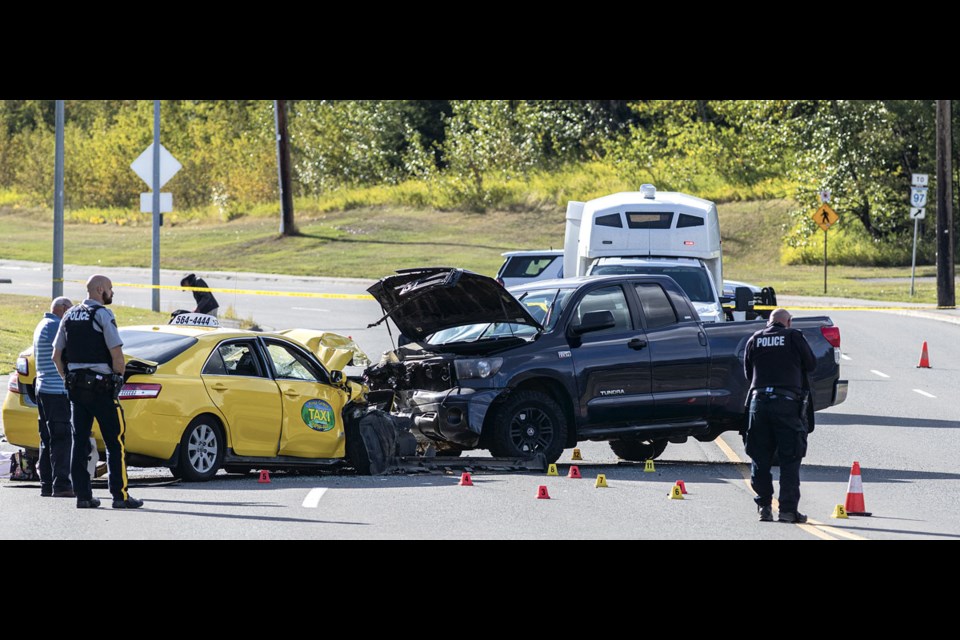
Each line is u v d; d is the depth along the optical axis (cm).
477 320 5538
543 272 10944
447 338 5675
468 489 4759
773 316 4259
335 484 4922
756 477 4175
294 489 4744
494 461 5350
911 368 9656
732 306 8700
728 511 4341
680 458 6031
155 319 12031
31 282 17188
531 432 5384
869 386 8650
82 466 4228
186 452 4847
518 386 5431
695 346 5688
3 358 8556
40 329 4538
